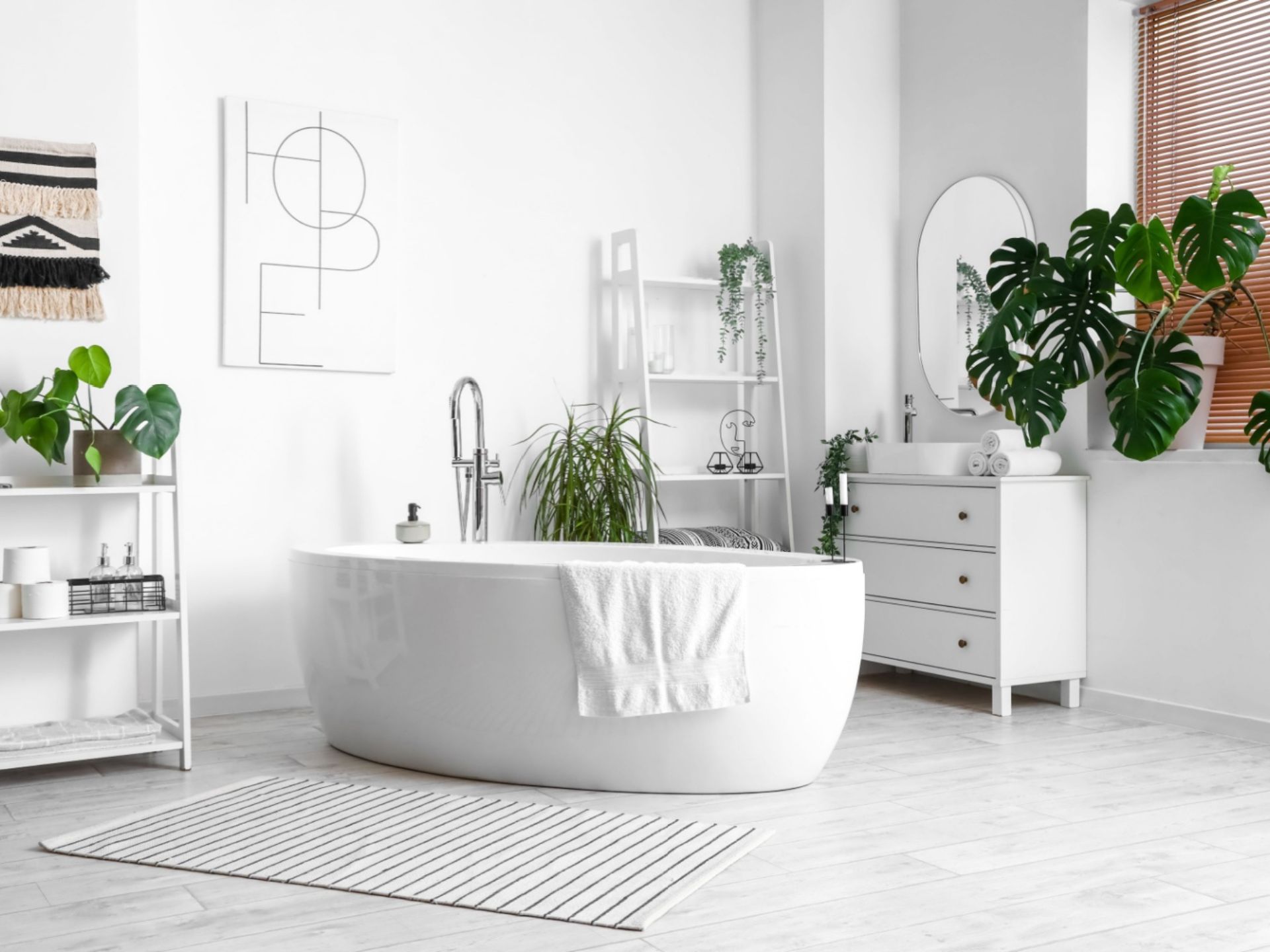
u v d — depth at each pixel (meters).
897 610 4.45
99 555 3.54
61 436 3.33
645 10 4.86
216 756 3.47
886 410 4.93
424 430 4.40
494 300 4.54
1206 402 3.92
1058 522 4.12
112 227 3.58
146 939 2.13
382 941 2.12
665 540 4.48
